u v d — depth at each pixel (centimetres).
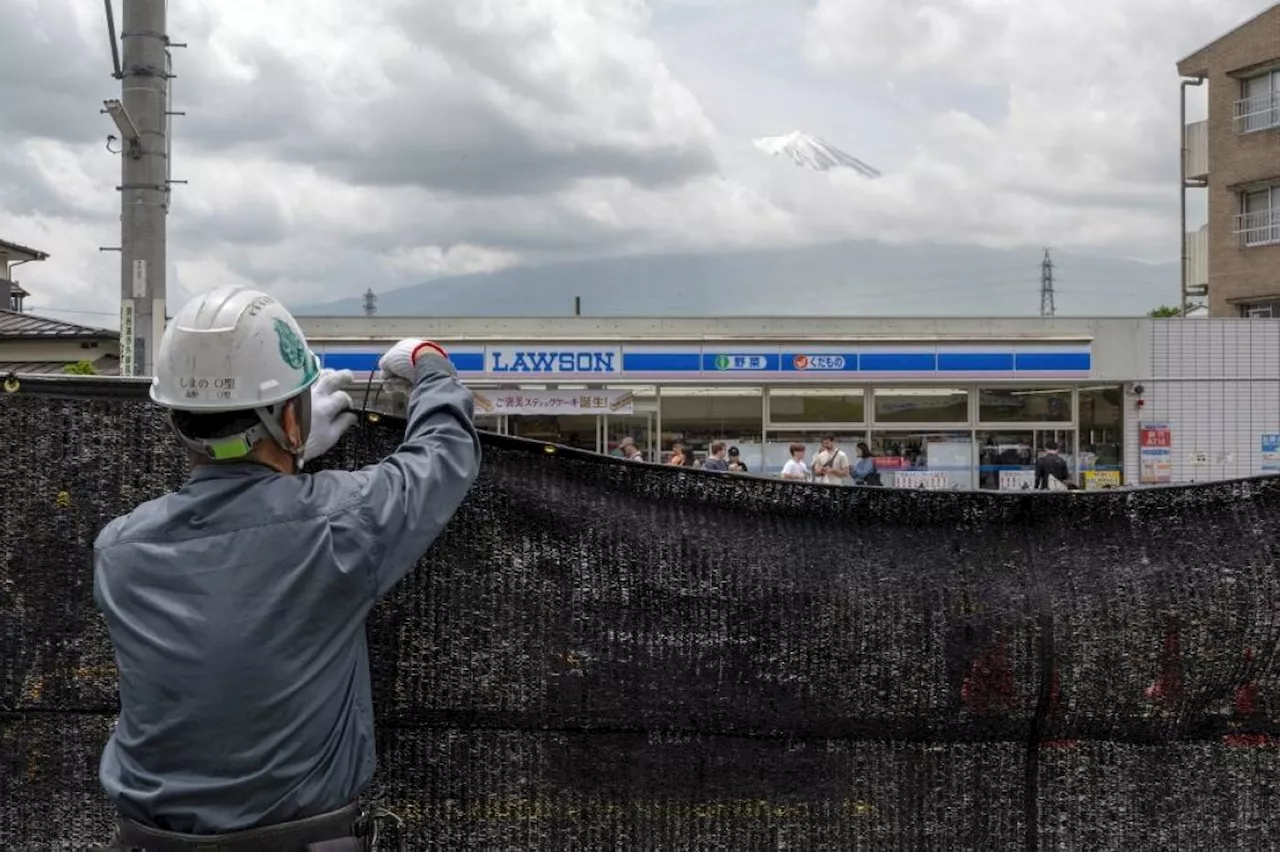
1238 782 275
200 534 189
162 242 1070
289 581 187
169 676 183
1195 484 278
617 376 2184
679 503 271
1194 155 3281
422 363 229
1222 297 3175
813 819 269
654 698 268
